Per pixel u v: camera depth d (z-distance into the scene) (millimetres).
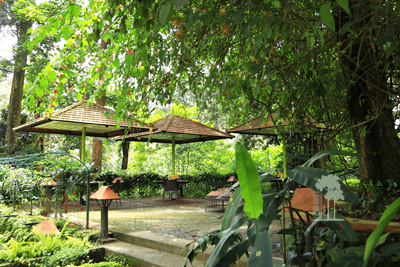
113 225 6949
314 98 4184
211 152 16391
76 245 5281
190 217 8023
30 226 6242
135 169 17234
